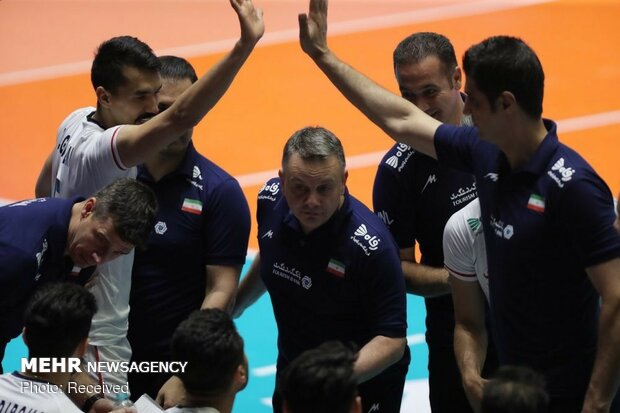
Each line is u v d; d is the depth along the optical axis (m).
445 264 13.82
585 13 35.72
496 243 12.34
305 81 32.03
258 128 29.44
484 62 11.73
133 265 14.94
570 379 12.43
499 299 12.56
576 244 11.71
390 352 13.39
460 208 15.10
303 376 9.64
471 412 15.90
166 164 14.91
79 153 14.03
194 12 36.91
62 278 12.92
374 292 13.54
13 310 12.77
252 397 18.95
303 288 13.91
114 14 36.84
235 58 13.30
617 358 11.59
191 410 10.64
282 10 36.59
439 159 13.39
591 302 12.30
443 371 15.90
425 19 35.97
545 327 12.28
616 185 25.95
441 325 15.69
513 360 12.71
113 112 14.24
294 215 13.72
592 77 31.56
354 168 27.16
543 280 12.07
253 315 21.86
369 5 37.06
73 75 32.78
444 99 15.02
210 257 14.93
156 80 14.30
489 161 12.49
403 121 13.60
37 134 29.41
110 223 12.31
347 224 13.56
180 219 14.86
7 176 27.22
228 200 14.89
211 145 28.50
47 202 12.85
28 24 36.16
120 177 14.04
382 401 14.53
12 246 12.45
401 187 15.34
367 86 13.89
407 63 14.96
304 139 13.09
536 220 11.87
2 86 32.06
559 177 11.67
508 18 35.72
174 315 15.12
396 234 15.55
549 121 12.23
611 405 12.64
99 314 14.24
